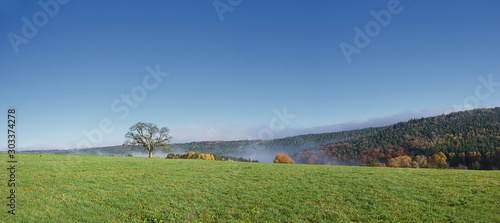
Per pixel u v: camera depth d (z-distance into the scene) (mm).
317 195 19984
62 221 14758
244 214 16062
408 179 26125
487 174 29766
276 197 19594
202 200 19016
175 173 31062
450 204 16891
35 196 19109
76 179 25688
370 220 14664
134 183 24703
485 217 14305
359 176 28875
